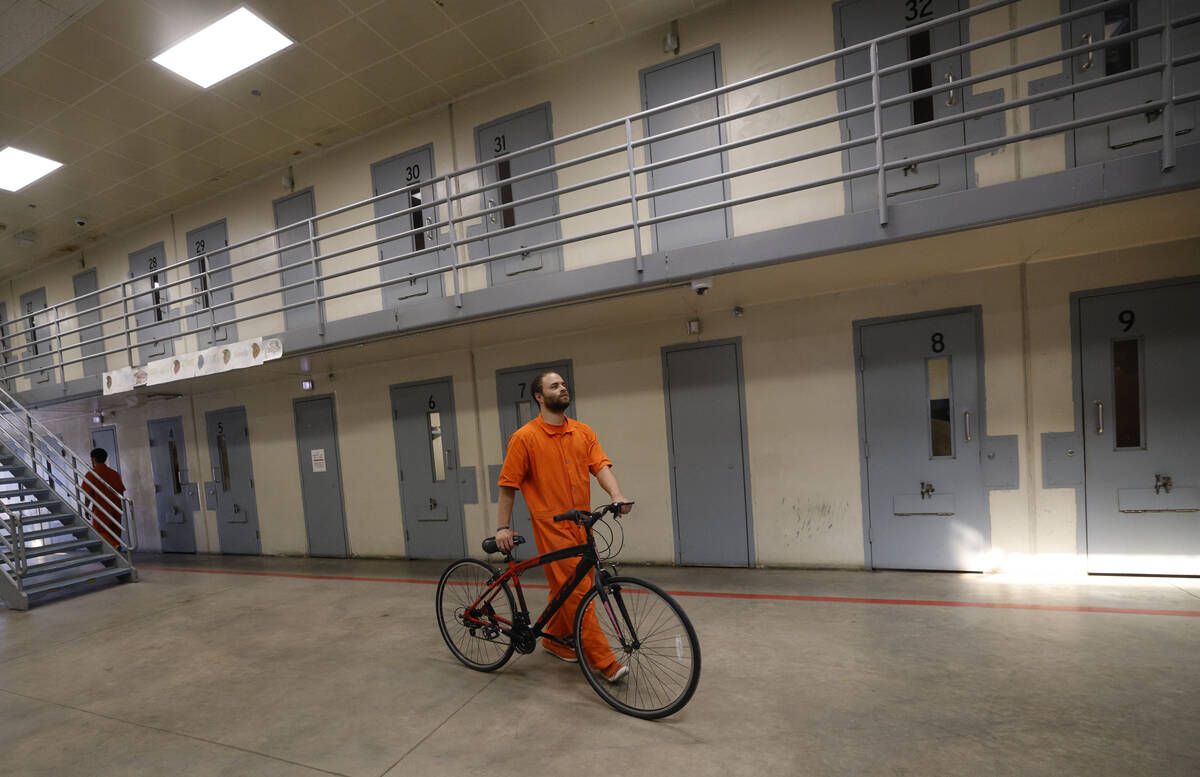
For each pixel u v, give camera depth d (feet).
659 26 17.17
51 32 15.20
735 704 9.21
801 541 16.92
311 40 16.49
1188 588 12.94
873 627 12.03
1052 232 12.26
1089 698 8.70
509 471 10.30
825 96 15.46
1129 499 13.93
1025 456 14.70
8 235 27.63
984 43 10.72
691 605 14.25
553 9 16.05
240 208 25.44
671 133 13.47
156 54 16.51
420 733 9.07
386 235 22.12
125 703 11.08
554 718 9.22
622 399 18.97
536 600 16.10
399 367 22.70
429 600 16.72
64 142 20.53
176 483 29.45
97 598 19.99
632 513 18.93
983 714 8.46
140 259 28.89
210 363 20.47
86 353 31.32
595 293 14.66
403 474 22.81
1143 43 12.63
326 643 13.55
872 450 16.10
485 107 19.76
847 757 7.64
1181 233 12.92
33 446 26.09
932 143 14.52
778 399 17.08
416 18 15.94
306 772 8.24
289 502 25.62
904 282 15.67
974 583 14.35
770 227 16.12
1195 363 13.30
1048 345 14.40
